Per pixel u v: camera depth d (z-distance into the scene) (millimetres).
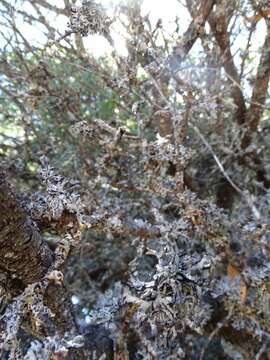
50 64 531
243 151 523
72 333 289
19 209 244
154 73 421
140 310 321
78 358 302
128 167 431
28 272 265
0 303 271
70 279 540
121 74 429
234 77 511
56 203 289
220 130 541
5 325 263
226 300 426
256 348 454
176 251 337
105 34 362
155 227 398
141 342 359
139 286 326
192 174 529
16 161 534
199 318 356
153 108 470
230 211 564
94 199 421
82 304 508
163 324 321
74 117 500
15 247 249
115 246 559
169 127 460
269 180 562
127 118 580
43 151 533
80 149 509
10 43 468
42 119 542
